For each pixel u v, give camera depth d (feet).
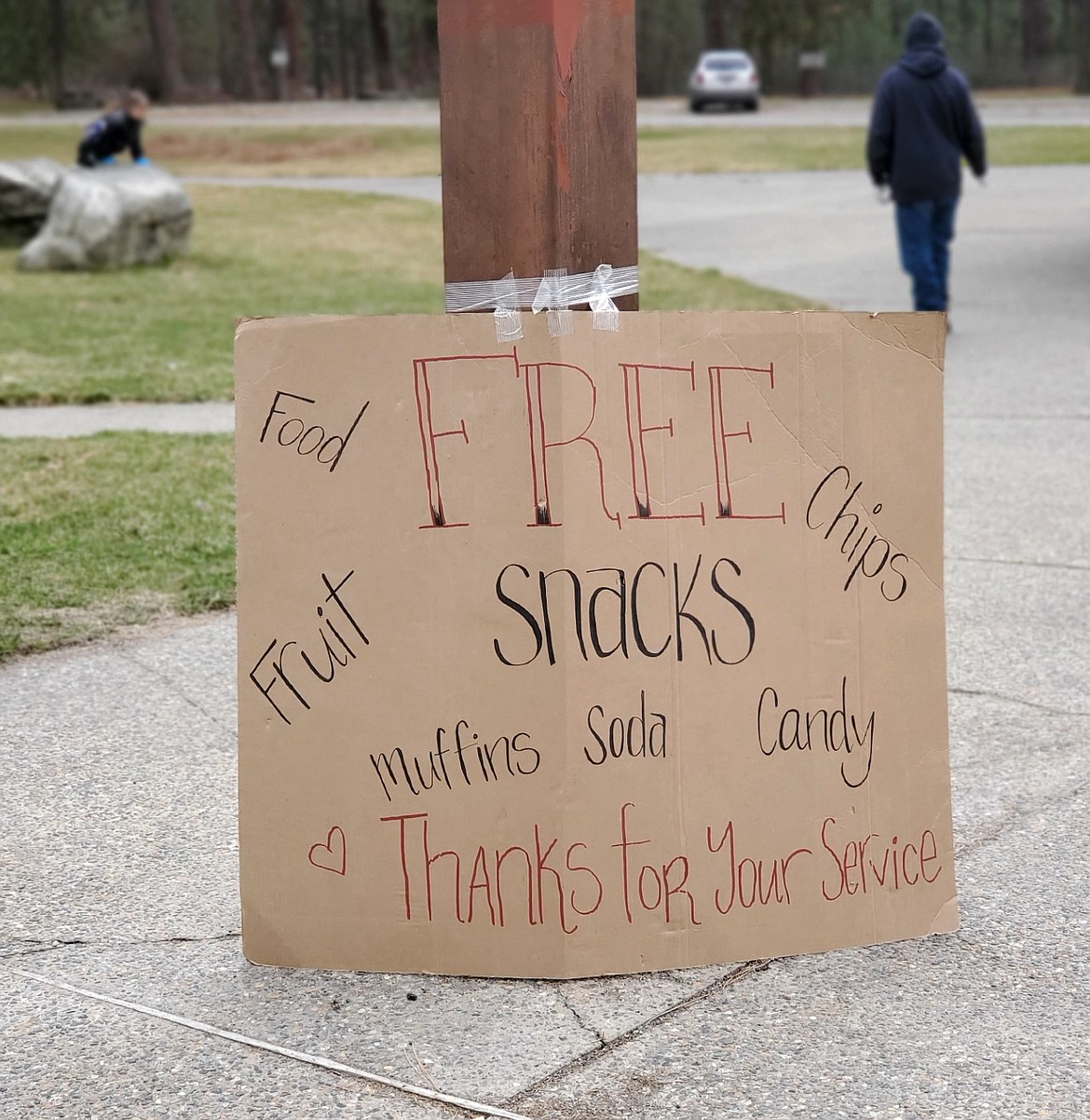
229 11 229.04
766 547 9.12
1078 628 15.62
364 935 9.07
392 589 8.89
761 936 9.23
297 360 8.87
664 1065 8.06
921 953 9.34
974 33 252.42
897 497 9.40
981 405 27.45
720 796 9.12
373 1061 8.11
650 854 9.02
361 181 81.71
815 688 9.28
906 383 9.37
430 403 8.78
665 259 49.93
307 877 9.08
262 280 45.09
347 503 8.88
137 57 223.92
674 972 9.09
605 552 8.82
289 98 201.05
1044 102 144.56
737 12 200.34
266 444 8.95
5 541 17.95
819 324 9.14
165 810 11.41
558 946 8.93
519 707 8.85
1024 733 12.92
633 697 8.93
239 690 9.07
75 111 167.73
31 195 53.72
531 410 8.71
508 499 8.77
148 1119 7.59
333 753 9.00
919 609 9.52
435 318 8.72
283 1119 7.59
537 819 8.89
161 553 17.71
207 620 15.79
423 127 116.88
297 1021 8.52
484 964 8.98
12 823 11.14
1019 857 10.64
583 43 8.93
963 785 11.89
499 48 8.82
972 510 20.35
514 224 8.96
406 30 251.60
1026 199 64.28
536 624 8.82
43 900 9.98
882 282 43.45
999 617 16.01
